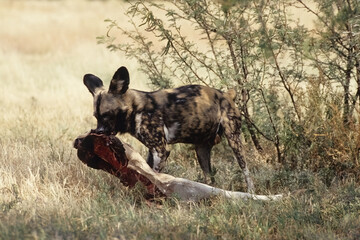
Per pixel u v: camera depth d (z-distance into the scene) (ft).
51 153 41.39
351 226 29.14
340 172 37.63
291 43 37.99
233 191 34.06
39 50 104.42
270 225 29.68
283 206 31.63
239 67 39.60
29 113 57.16
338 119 37.01
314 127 38.32
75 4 154.30
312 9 38.93
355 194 32.91
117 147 32.86
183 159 42.52
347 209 31.19
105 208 31.12
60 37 110.01
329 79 38.88
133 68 64.18
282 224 29.27
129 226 28.37
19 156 40.91
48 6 153.28
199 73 46.50
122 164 33.50
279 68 38.65
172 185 32.94
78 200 33.35
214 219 29.22
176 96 34.68
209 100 35.37
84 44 101.35
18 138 47.34
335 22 34.86
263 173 37.58
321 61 40.04
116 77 32.99
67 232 26.89
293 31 37.65
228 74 39.27
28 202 32.17
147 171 32.86
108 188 34.14
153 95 34.50
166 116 34.19
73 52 97.55
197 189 32.89
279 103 40.93
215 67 41.14
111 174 35.27
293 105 40.88
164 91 34.94
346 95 39.37
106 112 33.19
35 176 36.60
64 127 51.62
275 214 30.76
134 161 32.96
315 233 28.32
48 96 67.82
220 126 36.47
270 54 35.45
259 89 39.52
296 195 33.42
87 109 60.39
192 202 32.86
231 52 39.70
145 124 33.83
